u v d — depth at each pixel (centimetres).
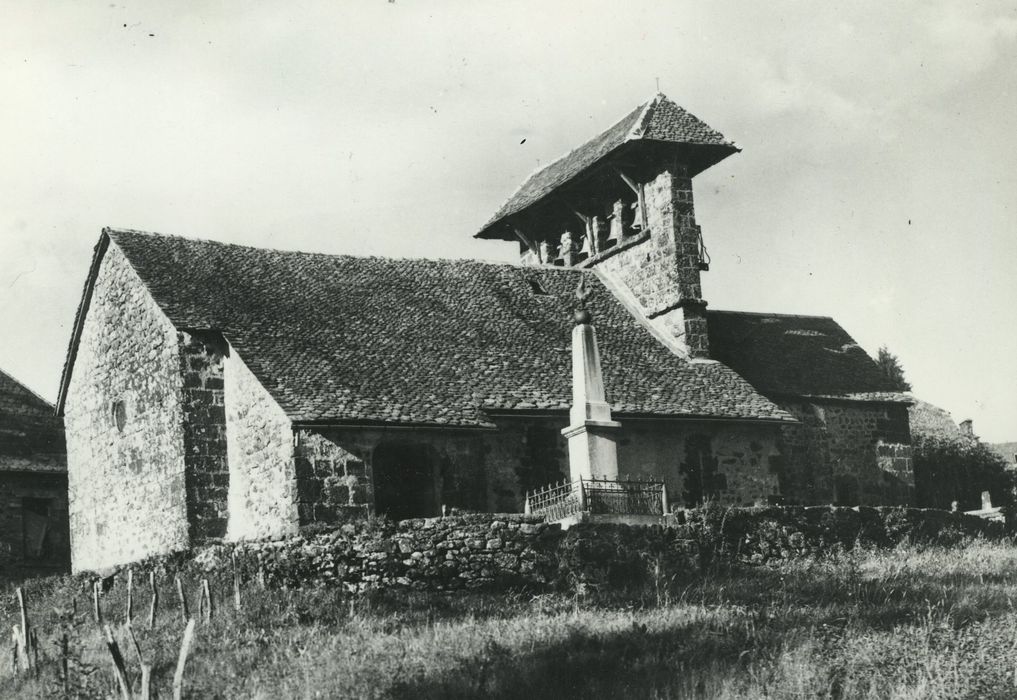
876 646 1784
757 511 2748
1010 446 6384
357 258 3544
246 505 2862
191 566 2569
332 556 2408
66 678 1823
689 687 1655
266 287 3253
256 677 1773
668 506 2888
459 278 3581
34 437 3688
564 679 1714
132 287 3188
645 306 3659
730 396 3325
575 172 3728
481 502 2919
